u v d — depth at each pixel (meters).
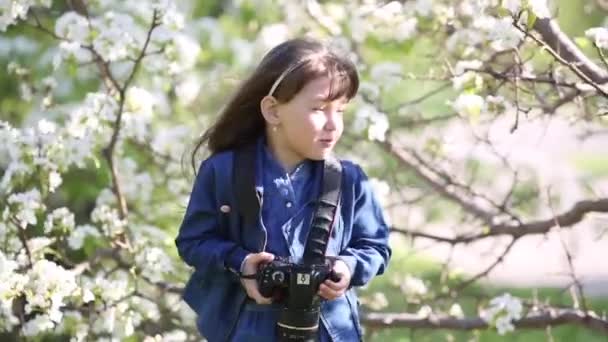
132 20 6.13
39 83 7.87
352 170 4.45
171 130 7.29
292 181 4.36
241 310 4.35
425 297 7.10
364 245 4.43
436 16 6.49
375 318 6.68
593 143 19.38
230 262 4.26
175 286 6.60
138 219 7.11
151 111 6.35
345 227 4.38
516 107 5.48
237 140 4.49
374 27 7.05
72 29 6.00
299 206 4.34
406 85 8.29
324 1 8.12
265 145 4.44
